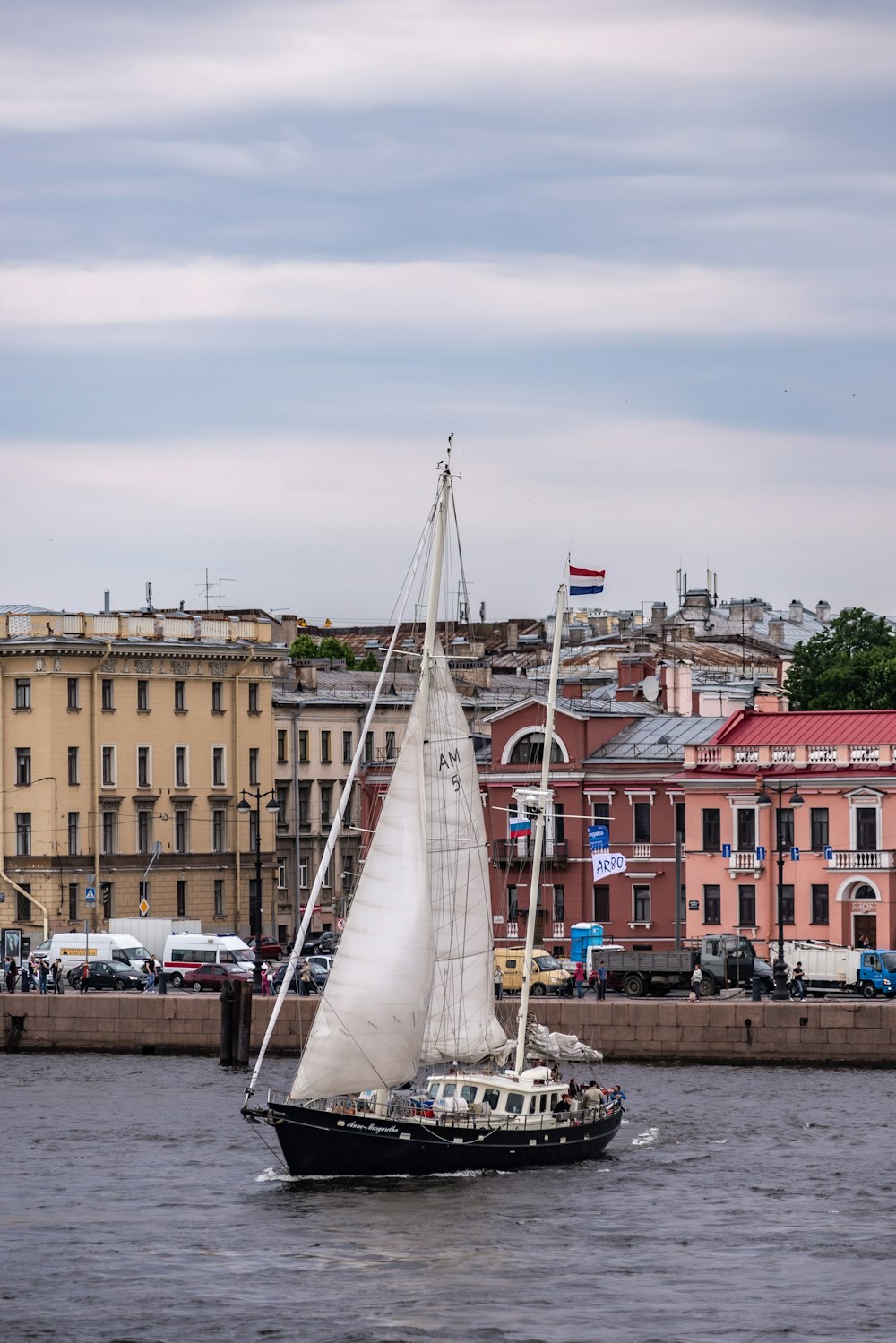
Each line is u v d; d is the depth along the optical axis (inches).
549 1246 3646.7
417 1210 3875.5
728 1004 5620.1
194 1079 5472.4
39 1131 4694.9
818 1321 3250.5
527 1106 4183.1
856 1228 3764.8
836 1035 5546.3
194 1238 3695.9
